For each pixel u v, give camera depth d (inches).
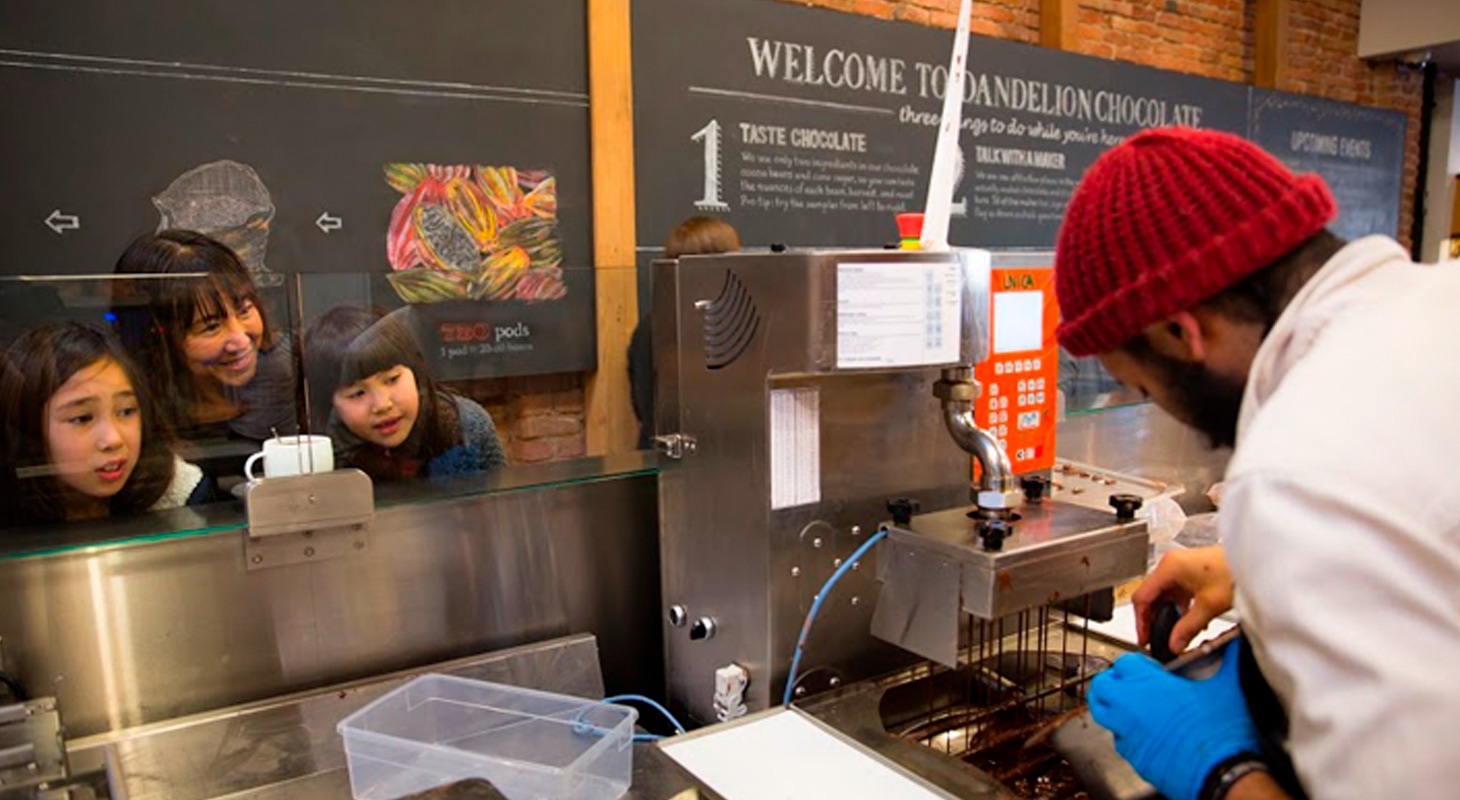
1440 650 20.7
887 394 46.8
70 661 40.1
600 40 105.0
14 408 40.8
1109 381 70.1
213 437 45.6
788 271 41.0
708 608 48.5
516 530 50.5
